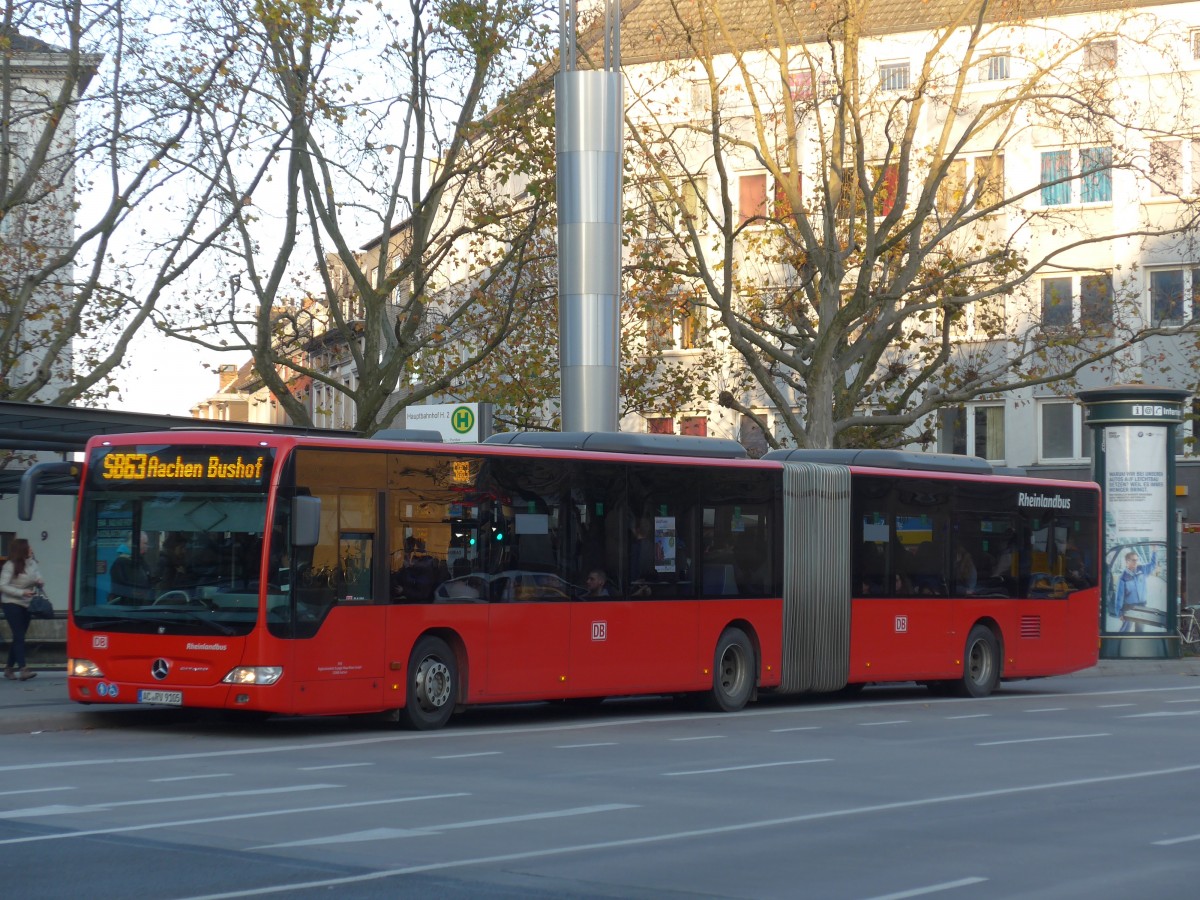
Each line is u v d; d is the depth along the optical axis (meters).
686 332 53.06
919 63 49.94
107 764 14.56
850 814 11.98
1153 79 47.16
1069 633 28.14
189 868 9.16
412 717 18.61
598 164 26.61
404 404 31.88
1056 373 48.38
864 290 33.22
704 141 49.69
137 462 17.86
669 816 11.70
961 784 14.01
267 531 17.23
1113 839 10.91
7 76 27.88
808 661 23.64
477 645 19.22
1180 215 37.66
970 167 49.62
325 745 16.80
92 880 8.76
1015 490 27.39
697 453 22.69
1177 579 36.91
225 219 28.77
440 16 29.36
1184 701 25.69
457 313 33.00
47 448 23.14
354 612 17.89
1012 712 22.97
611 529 21.02
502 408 40.50
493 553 19.53
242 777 13.68
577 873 9.27
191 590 17.41
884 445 40.03
